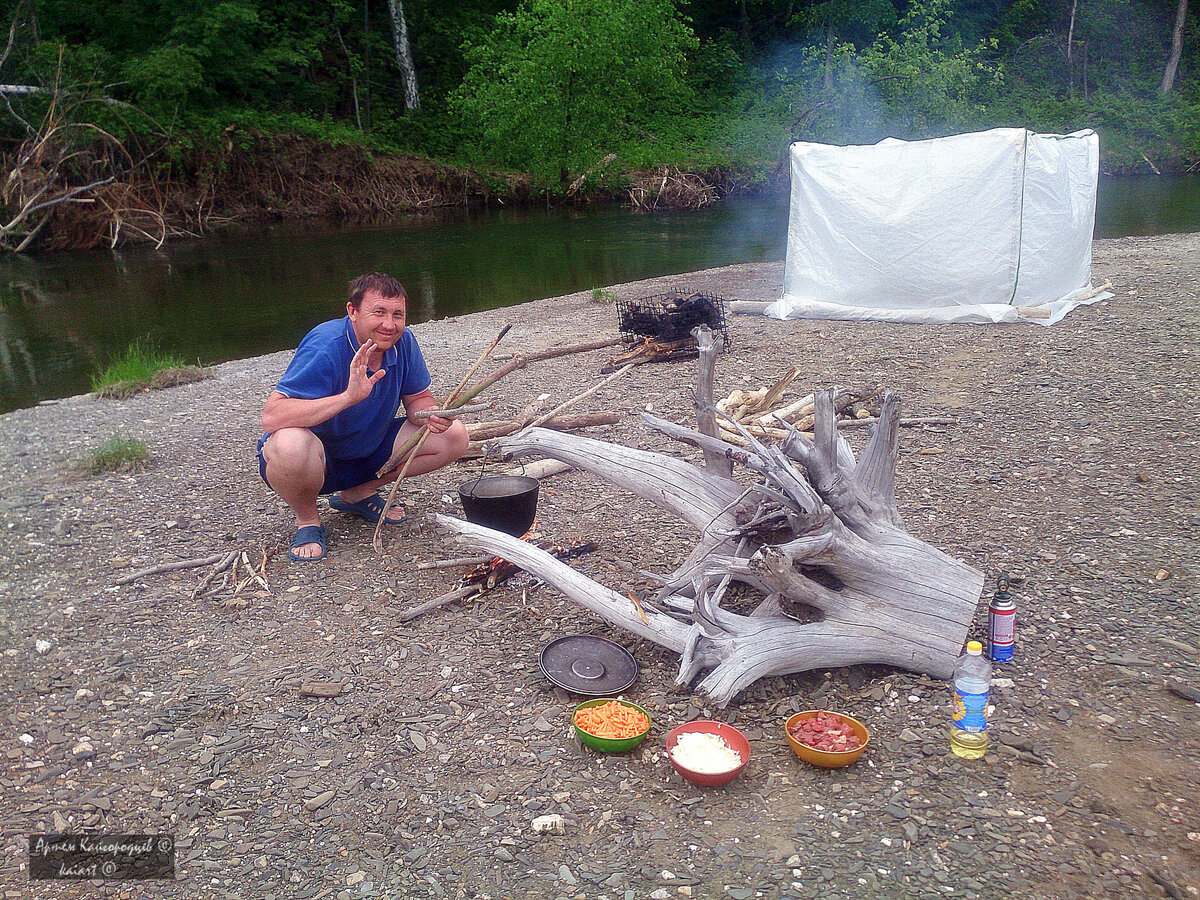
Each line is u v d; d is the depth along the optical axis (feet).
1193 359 24.07
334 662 11.46
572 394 23.71
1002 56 125.70
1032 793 8.68
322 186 85.81
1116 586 12.52
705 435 12.19
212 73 84.74
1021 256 29.94
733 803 8.74
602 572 13.69
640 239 64.80
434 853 8.23
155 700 10.69
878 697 10.30
